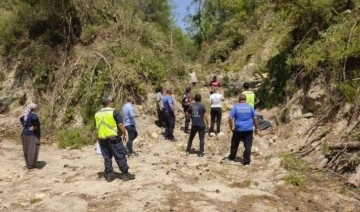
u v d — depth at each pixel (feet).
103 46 54.39
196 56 94.63
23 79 57.52
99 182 28.09
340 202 24.53
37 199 24.95
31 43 58.75
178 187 26.40
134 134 36.35
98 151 28.96
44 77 56.08
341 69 36.09
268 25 73.10
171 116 41.63
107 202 24.18
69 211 23.09
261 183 27.91
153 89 50.78
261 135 39.52
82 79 51.78
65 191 26.32
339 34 37.91
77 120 49.16
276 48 51.65
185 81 57.57
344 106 34.40
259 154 34.99
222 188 26.48
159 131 44.29
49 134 47.93
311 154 32.45
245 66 67.92
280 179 28.55
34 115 33.27
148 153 37.55
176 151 37.68
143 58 52.49
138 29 58.03
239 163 32.86
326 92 36.76
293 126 38.29
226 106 52.01
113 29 57.16
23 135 32.99
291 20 46.78
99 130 28.27
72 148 41.63
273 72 50.52
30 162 32.60
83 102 49.96
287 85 43.73
